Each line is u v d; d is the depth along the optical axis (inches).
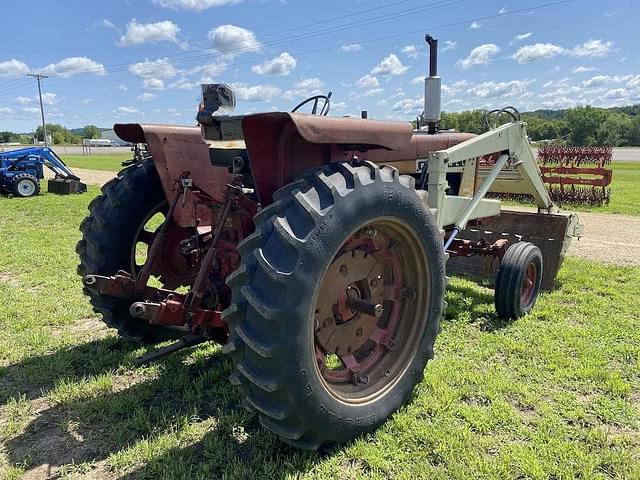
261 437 96.3
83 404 109.0
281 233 79.8
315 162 95.2
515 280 157.6
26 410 107.4
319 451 92.9
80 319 161.6
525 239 200.5
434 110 165.8
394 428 100.1
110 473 88.3
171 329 134.5
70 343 142.2
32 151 558.9
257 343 79.0
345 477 86.7
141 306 91.9
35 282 199.2
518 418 104.8
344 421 90.6
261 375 80.7
